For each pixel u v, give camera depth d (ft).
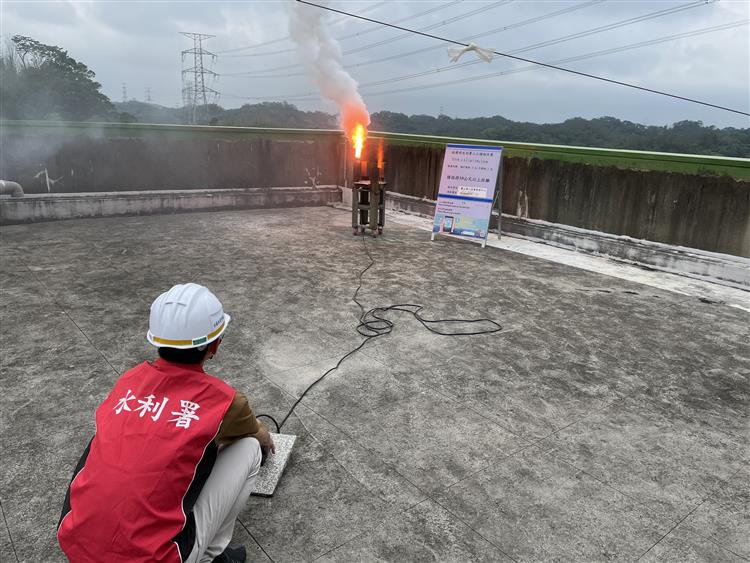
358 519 7.43
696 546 7.09
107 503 4.59
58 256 20.35
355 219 25.09
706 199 19.07
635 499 7.97
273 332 13.74
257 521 7.36
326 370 11.76
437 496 7.91
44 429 9.33
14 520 7.25
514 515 7.57
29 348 12.47
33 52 115.34
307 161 33.81
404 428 9.62
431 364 12.17
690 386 11.50
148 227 26.08
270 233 25.35
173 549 4.76
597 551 6.96
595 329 14.48
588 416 10.20
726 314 15.87
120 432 4.92
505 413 10.21
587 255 22.38
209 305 5.37
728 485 8.35
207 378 5.39
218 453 5.88
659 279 19.29
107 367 11.62
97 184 28.27
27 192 26.71
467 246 23.65
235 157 31.50
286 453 8.45
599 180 22.08
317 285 17.60
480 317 15.11
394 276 18.81
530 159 24.41
